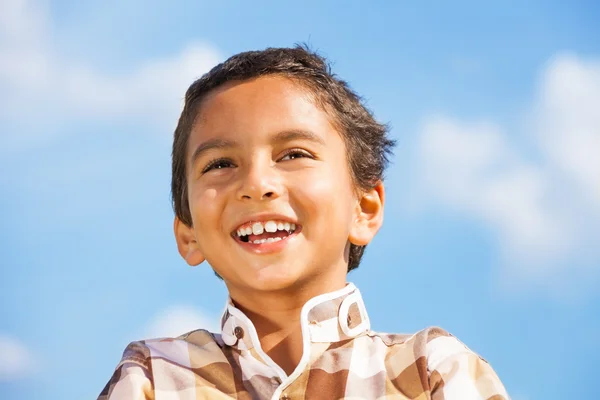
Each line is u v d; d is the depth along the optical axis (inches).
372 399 86.8
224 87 96.2
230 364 90.6
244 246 90.0
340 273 93.9
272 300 91.7
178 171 102.0
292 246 89.8
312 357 89.9
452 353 88.4
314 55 102.1
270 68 97.0
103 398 90.0
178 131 102.3
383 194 102.0
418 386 86.7
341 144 96.9
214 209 91.0
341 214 93.4
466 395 85.1
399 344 90.9
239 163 92.5
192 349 92.2
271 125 92.8
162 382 89.1
